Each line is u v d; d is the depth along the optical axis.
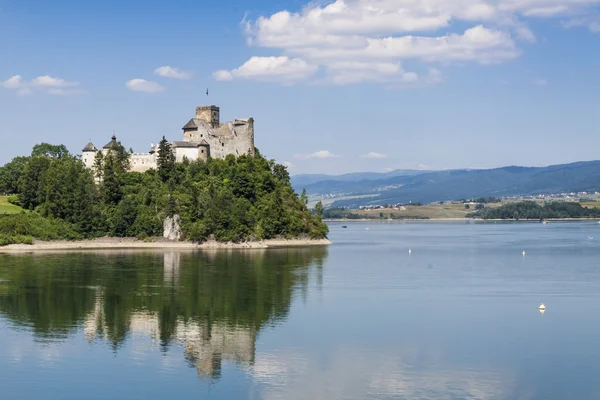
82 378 96.31
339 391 91.12
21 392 90.88
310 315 135.00
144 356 106.56
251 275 189.00
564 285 177.50
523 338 117.31
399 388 92.31
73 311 137.38
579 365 102.00
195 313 135.88
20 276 182.88
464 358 105.44
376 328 124.25
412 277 192.50
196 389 92.12
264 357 106.06
